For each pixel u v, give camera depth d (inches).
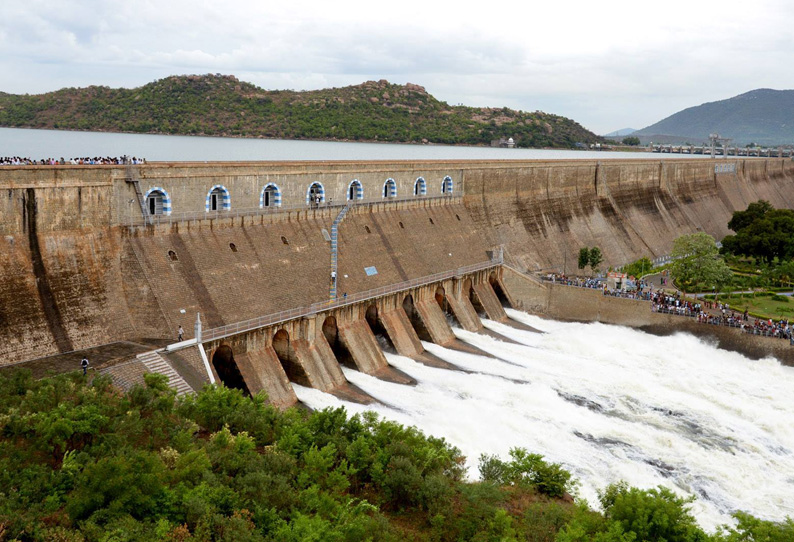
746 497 2397.9
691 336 4010.8
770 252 5620.1
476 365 3550.7
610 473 2475.4
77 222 2748.5
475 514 1852.9
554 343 3973.9
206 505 1625.2
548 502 2095.2
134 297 2849.4
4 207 2504.9
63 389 2063.2
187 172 3166.8
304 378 3063.5
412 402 2982.3
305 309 3250.5
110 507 1558.8
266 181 3587.6
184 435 1916.8
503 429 2753.4
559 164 6018.7
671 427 2910.9
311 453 1959.9
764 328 3875.5
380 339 3627.0
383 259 4089.6
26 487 1592.0
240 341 2842.0
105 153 5027.1
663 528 1790.1
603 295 4370.1
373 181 4345.5
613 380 3408.0
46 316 2556.6
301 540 1551.4
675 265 4813.0
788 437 2883.9
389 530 1754.4
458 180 5049.2
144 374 2298.2
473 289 4394.7
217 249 3223.4
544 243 5625.0
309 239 3713.1
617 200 6801.2
